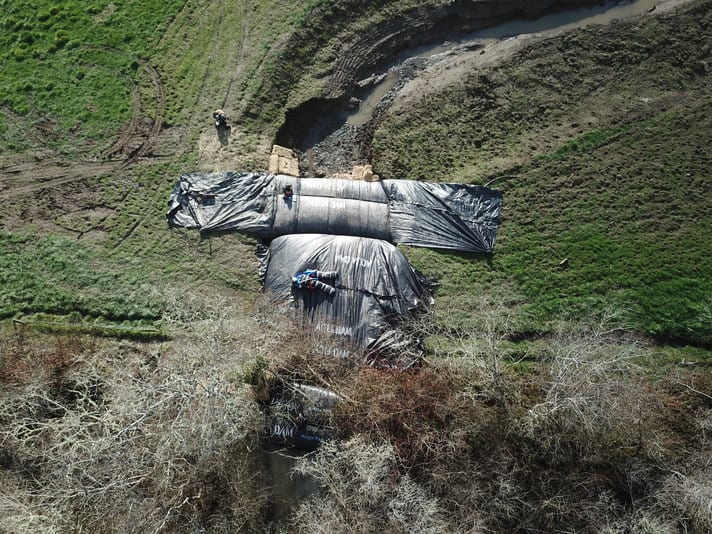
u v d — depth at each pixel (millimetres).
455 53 22656
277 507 16500
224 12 22188
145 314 18562
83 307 18672
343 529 14812
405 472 15641
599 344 17250
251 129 20859
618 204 19938
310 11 22203
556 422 15688
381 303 18172
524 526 15469
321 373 17266
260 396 16906
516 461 15727
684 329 18641
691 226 19688
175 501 15352
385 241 19078
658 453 16031
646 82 21500
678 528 15523
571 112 21250
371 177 20516
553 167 20391
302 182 19625
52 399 16781
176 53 21641
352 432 16125
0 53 21797
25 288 18906
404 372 17078
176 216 19547
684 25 22031
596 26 22250
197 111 20906
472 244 19500
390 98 22094
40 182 20078
